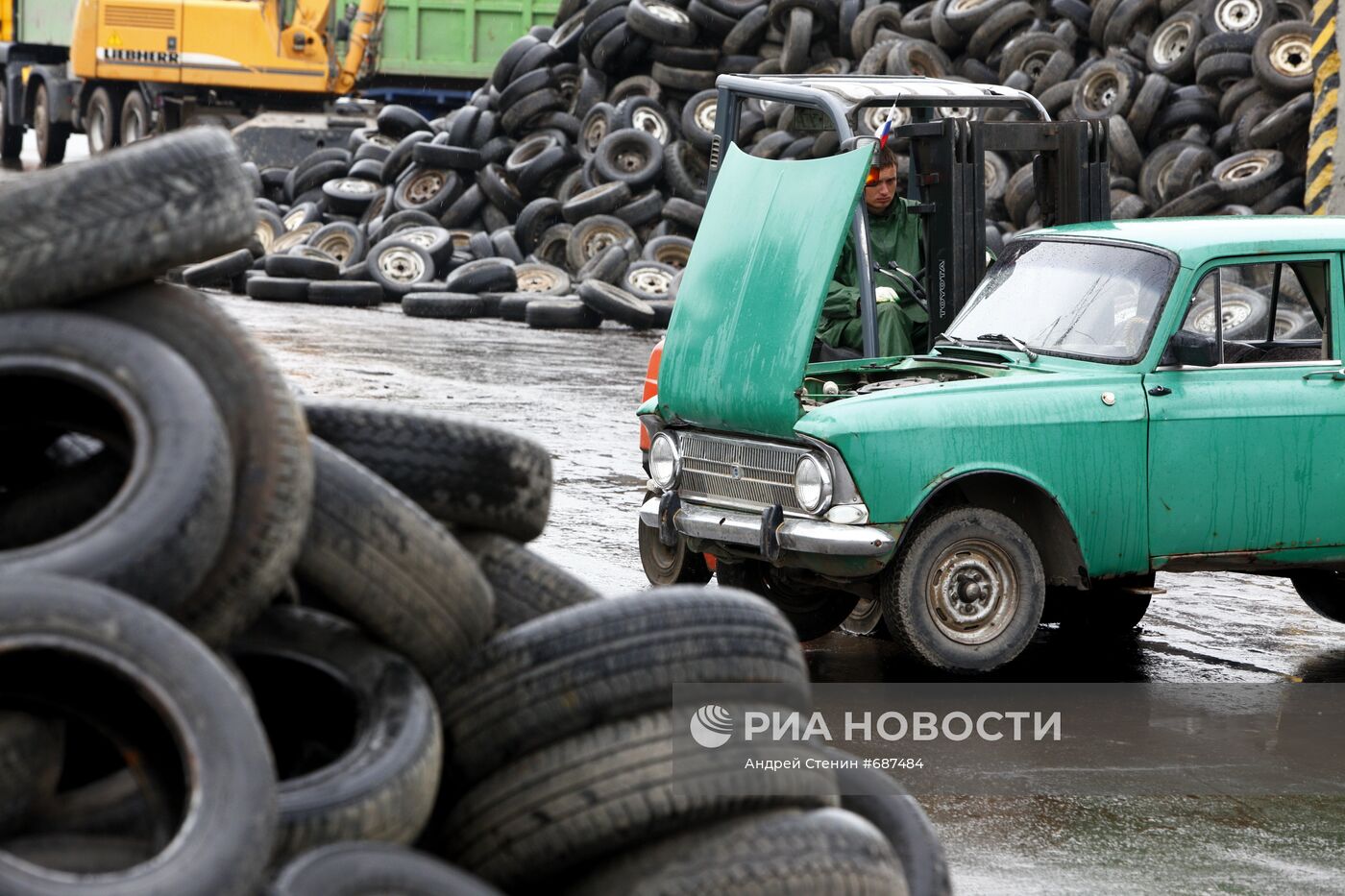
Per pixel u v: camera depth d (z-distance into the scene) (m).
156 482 10.22
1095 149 28.34
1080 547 22.53
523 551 14.05
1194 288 23.33
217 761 9.09
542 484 14.13
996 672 23.22
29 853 9.43
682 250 73.12
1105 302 23.67
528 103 79.69
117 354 10.65
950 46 69.50
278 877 9.29
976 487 22.88
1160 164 60.94
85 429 11.56
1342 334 23.91
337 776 10.34
